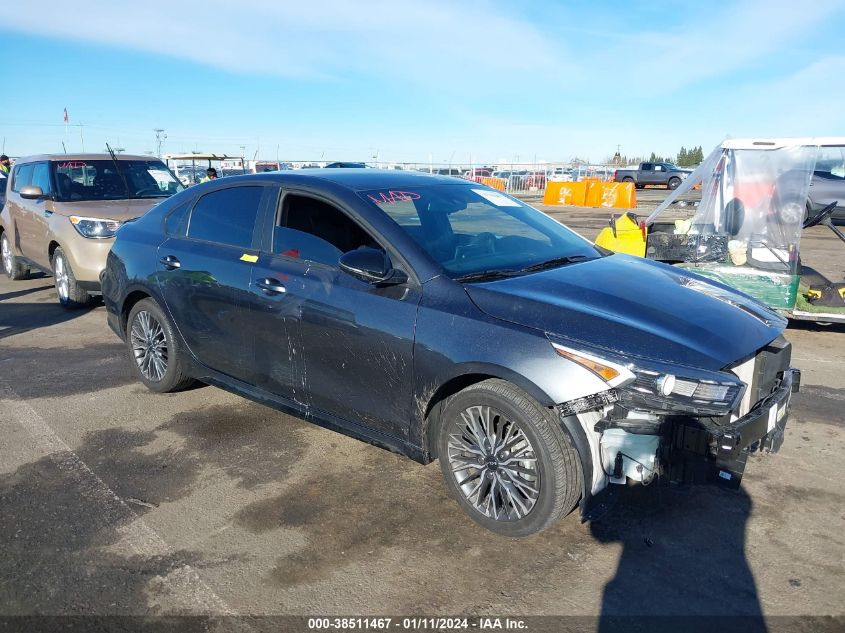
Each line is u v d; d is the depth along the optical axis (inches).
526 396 118.8
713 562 118.3
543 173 1310.3
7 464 158.7
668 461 116.6
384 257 134.8
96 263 298.8
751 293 255.9
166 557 121.5
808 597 109.0
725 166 264.1
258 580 114.9
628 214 319.0
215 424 180.7
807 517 131.8
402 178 167.8
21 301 341.7
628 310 126.0
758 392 131.0
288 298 151.7
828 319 253.1
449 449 131.6
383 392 138.7
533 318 121.7
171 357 190.4
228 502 140.5
